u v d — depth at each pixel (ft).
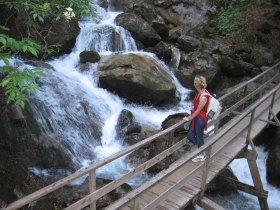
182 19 48.06
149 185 14.01
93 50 39.70
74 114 28.55
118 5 49.93
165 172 14.87
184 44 41.81
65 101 28.84
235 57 40.11
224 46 41.29
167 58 41.06
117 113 31.91
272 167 26.66
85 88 32.50
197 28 47.11
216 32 46.68
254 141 30.76
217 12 48.96
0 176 20.48
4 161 21.88
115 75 32.94
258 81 37.27
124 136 28.68
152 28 44.47
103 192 14.49
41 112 26.21
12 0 19.40
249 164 23.26
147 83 33.14
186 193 17.99
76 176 12.78
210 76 37.99
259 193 23.16
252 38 43.21
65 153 25.23
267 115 29.12
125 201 13.38
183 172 19.95
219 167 20.42
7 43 13.85
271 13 45.03
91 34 39.81
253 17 45.88
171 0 48.85
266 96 24.72
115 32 41.22
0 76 23.81
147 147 26.30
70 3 19.67
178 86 38.11
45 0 19.65
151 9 46.75
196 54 39.91
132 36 43.34
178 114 29.04
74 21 38.32
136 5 47.62
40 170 23.41
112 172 24.95
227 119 31.12
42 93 27.71
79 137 27.37
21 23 30.48
